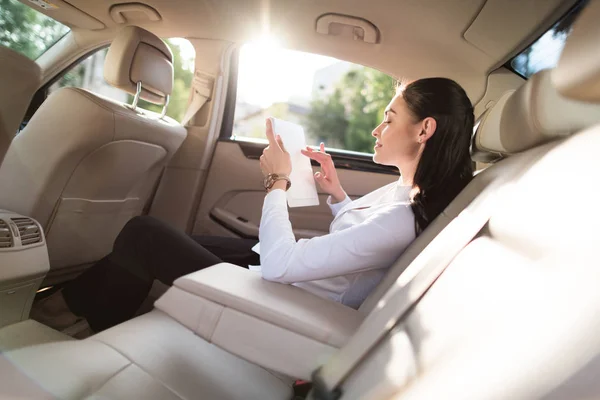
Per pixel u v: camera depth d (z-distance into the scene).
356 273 1.15
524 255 0.46
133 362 0.84
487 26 1.62
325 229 2.28
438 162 1.11
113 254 1.28
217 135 2.39
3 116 0.91
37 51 2.17
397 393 0.43
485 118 1.15
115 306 1.29
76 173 1.52
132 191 1.92
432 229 1.00
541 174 0.56
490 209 0.67
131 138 1.62
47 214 1.51
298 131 1.31
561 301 0.32
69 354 0.81
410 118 1.15
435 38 1.80
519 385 0.29
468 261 0.60
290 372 0.70
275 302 0.78
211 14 2.02
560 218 0.42
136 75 1.66
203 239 1.89
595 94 0.42
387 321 0.64
